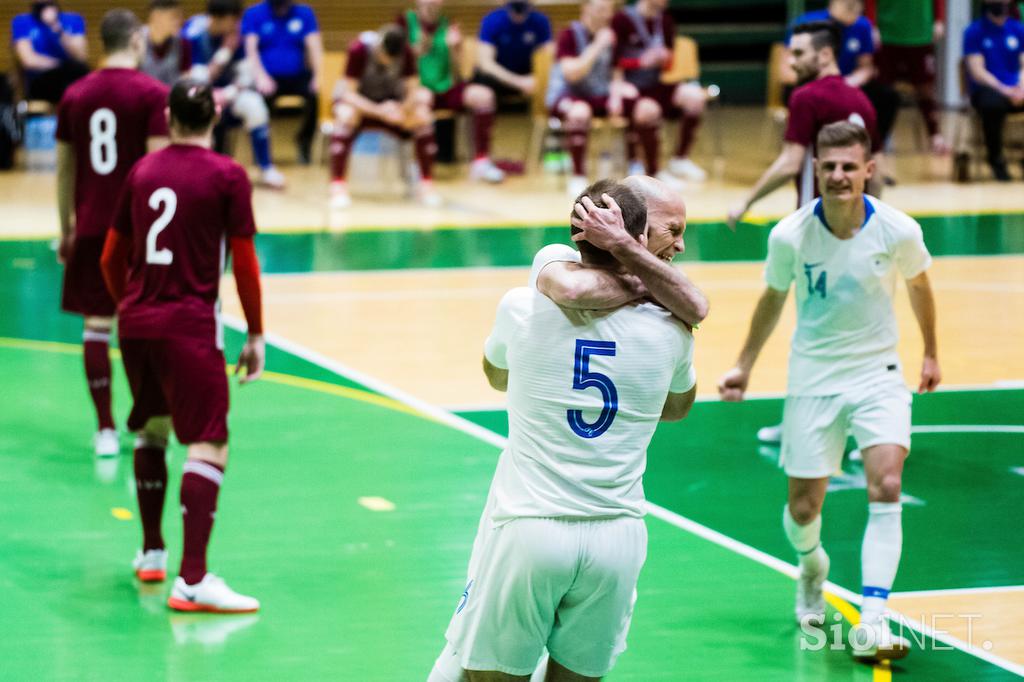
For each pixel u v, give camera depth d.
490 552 6.63
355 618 9.71
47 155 32.31
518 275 21.05
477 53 29.64
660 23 28.23
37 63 28.42
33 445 13.48
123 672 8.83
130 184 9.78
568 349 6.52
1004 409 14.85
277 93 29.17
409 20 28.83
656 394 6.61
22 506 11.88
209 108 9.77
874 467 9.14
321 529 11.38
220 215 9.66
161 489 10.23
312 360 16.44
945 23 38.53
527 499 6.52
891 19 30.52
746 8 41.59
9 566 10.59
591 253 6.55
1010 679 8.87
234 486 12.35
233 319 18.38
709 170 30.78
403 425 14.07
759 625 9.70
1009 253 22.56
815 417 9.37
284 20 28.97
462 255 22.42
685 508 12.02
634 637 9.47
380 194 28.30
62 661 8.99
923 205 26.52
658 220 6.70
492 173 29.61
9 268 20.89
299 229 24.53
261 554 10.84
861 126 9.13
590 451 6.52
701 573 10.59
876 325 9.30
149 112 12.48
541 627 6.61
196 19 28.00
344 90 26.62
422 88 28.66
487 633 6.64
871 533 9.14
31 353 16.67
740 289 20.17
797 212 9.42
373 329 17.88
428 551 10.94
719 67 42.34
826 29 13.07
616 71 27.81
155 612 9.80
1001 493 12.41
